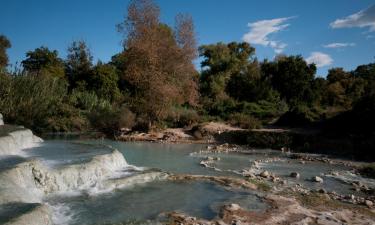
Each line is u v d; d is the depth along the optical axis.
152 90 34.88
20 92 38.31
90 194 13.60
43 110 39.53
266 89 53.62
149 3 35.47
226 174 18.72
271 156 25.72
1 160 13.98
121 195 13.73
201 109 45.75
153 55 34.53
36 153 18.02
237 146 30.84
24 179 12.36
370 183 17.42
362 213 12.28
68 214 11.23
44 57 66.00
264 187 15.63
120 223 10.59
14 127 22.22
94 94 51.59
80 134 36.94
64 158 16.58
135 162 21.45
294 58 57.62
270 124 39.91
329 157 25.22
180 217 11.20
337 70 64.00
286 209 12.27
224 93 54.75
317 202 13.46
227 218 11.20
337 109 37.59
